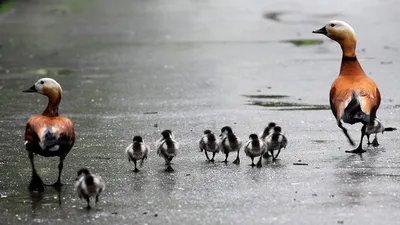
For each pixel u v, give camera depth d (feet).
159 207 39.06
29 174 46.19
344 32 52.54
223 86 76.02
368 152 49.62
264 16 131.23
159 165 47.65
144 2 158.51
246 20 126.82
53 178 45.34
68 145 43.37
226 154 47.96
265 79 79.20
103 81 80.28
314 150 50.52
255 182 43.16
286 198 39.96
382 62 86.74
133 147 46.19
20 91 75.61
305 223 36.01
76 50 101.19
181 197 40.68
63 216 38.06
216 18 130.93
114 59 94.22
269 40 106.01
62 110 66.08
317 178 43.62
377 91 50.60
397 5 140.05
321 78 78.84
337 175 44.16
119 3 157.38
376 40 102.99
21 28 123.03
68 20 131.75
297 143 52.49
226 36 110.93
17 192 42.55
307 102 67.10
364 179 43.14
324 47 99.35
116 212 38.45
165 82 79.00
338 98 49.80
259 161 46.73
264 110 64.03
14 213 38.70
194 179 44.16
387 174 44.16
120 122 60.59
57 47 103.86
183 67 87.86
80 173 39.86
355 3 145.28
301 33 111.24
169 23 126.21
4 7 151.02
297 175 44.42
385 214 36.99
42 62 92.79
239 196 40.52
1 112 65.82
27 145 43.32
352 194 40.32
